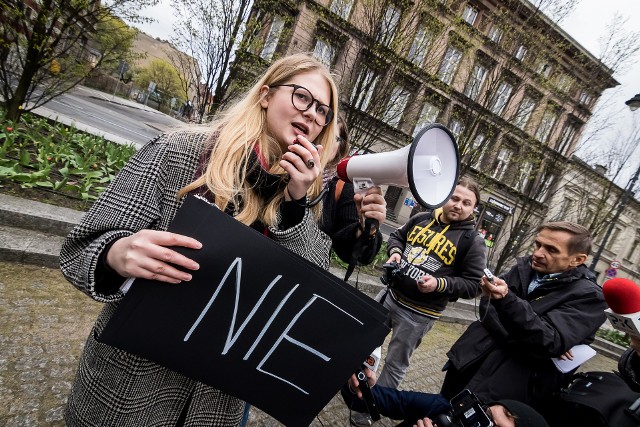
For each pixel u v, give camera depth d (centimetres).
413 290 231
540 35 669
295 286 83
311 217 100
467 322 646
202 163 89
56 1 513
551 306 166
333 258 551
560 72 727
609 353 816
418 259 239
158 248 71
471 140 741
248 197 89
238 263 79
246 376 84
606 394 144
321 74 96
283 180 89
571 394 153
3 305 230
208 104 660
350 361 86
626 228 2372
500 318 160
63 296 262
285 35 684
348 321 86
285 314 83
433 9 605
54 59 571
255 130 91
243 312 81
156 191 85
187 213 76
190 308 78
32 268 280
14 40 541
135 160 88
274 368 85
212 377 81
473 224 241
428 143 91
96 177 447
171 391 93
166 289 76
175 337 78
